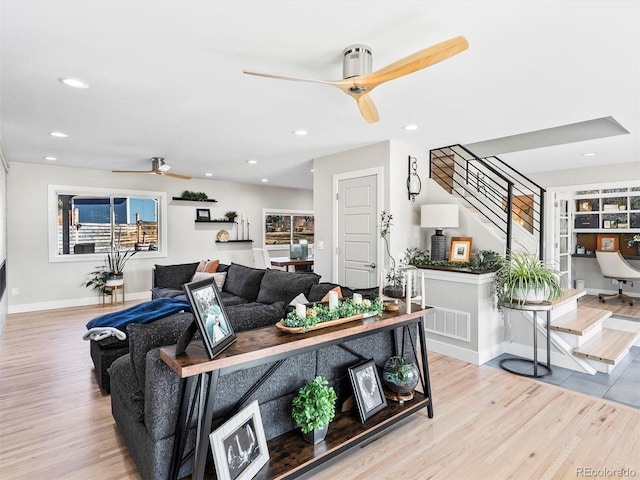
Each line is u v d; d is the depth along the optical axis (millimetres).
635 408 2734
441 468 2037
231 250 8180
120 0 1662
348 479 1940
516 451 2197
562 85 2625
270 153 4996
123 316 3201
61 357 3799
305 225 9594
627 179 5797
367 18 1808
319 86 2668
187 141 4336
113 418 2551
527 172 6711
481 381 3225
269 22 1846
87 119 3473
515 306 3398
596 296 6828
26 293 5879
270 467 1790
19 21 1837
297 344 1791
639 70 2377
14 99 2941
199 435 1553
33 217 5926
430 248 4719
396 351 2750
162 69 2400
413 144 4461
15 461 2084
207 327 1596
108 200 6695
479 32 1932
